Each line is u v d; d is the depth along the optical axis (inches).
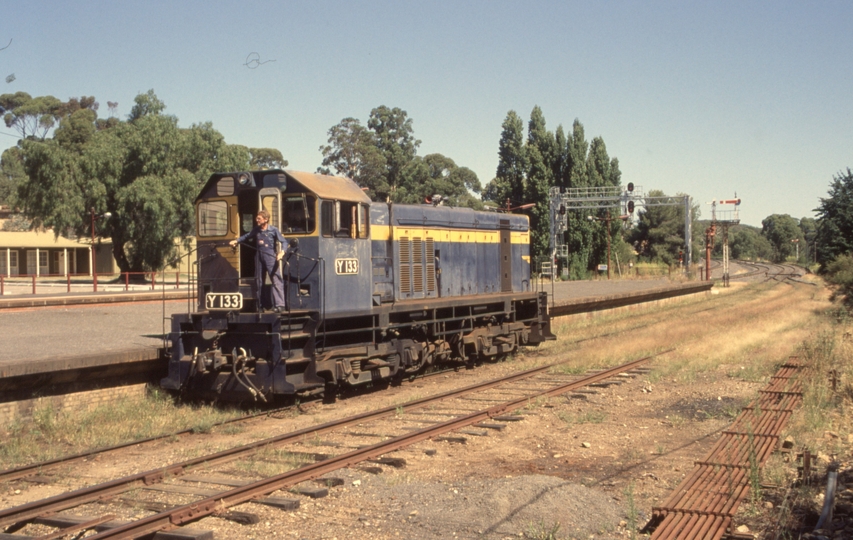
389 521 263.4
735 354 694.5
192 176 1956.2
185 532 242.4
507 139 2677.2
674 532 235.3
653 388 549.0
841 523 250.4
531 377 617.0
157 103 2188.7
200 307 513.7
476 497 281.6
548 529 248.7
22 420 412.5
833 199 1434.5
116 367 468.8
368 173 2974.9
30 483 316.8
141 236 1921.8
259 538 246.8
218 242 507.5
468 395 529.3
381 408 460.8
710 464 310.0
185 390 490.3
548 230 2519.7
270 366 464.4
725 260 2325.3
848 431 387.2
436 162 3469.5
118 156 1939.0
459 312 677.9
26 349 578.6
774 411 412.5
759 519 261.4
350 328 540.7
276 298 472.1
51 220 1881.2
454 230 694.5
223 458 344.2
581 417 441.4
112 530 235.5
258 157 3174.2
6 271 2310.5
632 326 1034.7
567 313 1080.2
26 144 1887.3
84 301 1072.8
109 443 390.0
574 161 2524.6
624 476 318.3
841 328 881.5
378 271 584.1
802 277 2711.6
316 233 492.4
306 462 338.6
